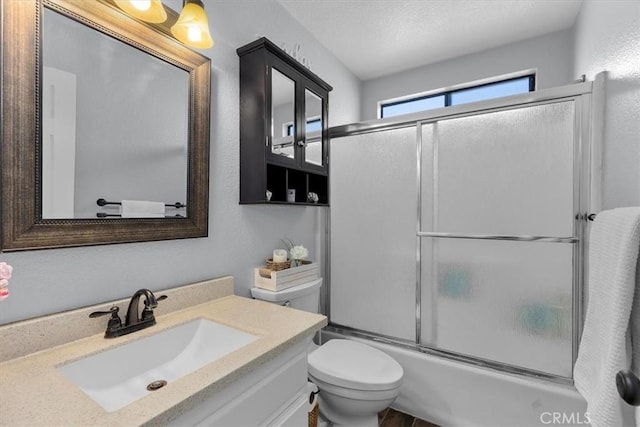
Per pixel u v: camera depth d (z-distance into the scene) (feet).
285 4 6.10
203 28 3.41
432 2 6.15
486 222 5.34
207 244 4.39
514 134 5.12
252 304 4.12
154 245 3.73
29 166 2.67
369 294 6.57
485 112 5.36
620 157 3.76
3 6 2.53
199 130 4.20
